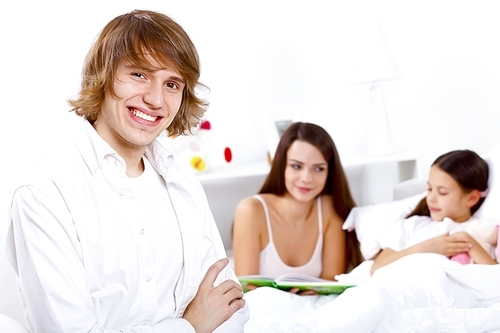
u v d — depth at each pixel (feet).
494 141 8.46
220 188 9.43
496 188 6.87
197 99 4.29
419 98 9.05
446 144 8.96
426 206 7.30
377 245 7.15
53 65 8.13
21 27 8.02
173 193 4.16
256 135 9.39
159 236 3.96
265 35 9.24
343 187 7.77
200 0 9.05
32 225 3.43
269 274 7.57
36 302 3.43
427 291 5.59
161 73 3.80
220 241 4.58
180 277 4.05
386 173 9.22
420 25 8.91
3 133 7.76
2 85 7.84
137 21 3.82
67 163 3.65
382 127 8.70
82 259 3.54
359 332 4.77
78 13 8.34
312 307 5.97
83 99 3.82
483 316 5.02
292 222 7.64
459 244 6.38
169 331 3.72
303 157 7.41
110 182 3.77
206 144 8.84
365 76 8.39
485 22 8.40
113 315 3.67
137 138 3.82
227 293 4.11
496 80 8.38
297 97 9.39
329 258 7.69
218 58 9.20
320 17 9.26
